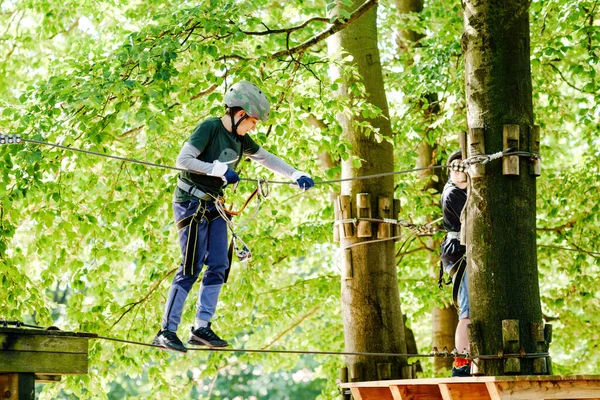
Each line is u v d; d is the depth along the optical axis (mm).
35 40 14359
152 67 10352
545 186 14391
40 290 12297
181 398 15008
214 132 7363
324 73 13344
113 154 11664
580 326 14945
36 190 10578
